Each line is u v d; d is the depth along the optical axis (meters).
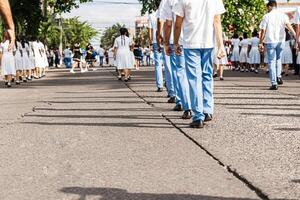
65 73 36.62
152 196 4.30
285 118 8.56
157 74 14.78
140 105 11.20
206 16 7.69
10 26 4.93
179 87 8.75
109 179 4.88
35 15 34.66
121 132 7.54
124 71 22.09
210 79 8.06
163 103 11.46
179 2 7.71
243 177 4.77
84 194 4.42
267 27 14.34
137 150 6.17
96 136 7.25
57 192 4.50
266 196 4.20
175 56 8.94
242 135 6.96
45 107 11.55
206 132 7.28
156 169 5.21
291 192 4.29
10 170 5.34
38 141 6.96
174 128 7.79
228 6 36.94
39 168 5.39
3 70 20.83
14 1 33.47
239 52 29.55
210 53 7.84
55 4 41.69
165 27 8.91
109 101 12.39
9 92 17.48
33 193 4.50
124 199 4.25
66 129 7.98
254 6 37.38
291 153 5.77
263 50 14.71
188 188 4.51
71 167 5.40
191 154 5.87
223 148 6.12
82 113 10.05
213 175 4.93
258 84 17.06
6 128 8.26
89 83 21.28
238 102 11.18
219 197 4.23
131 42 21.97
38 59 28.02
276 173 4.91
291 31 14.40
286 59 22.89
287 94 13.00
